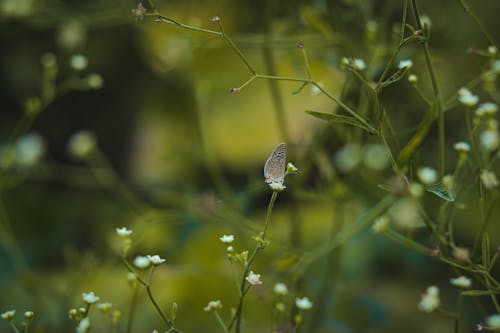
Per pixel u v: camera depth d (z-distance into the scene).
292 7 0.68
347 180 0.66
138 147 1.29
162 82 1.22
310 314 0.67
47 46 1.19
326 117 0.53
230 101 1.19
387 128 0.58
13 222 1.05
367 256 0.82
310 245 0.73
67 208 1.09
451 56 0.71
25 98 1.23
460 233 0.78
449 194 0.53
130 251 0.72
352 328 0.73
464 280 0.53
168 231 0.82
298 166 0.67
